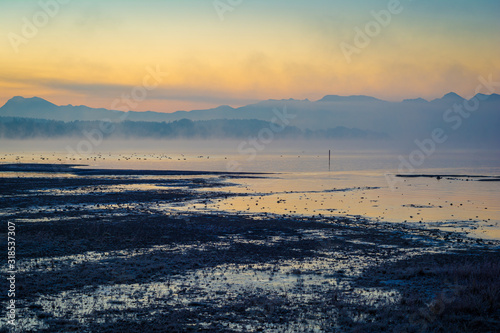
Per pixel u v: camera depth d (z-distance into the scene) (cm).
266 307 1762
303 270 2406
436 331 1500
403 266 2508
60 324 1553
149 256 2645
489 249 3061
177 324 1572
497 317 1616
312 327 1555
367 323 1583
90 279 2131
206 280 2166
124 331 1500
